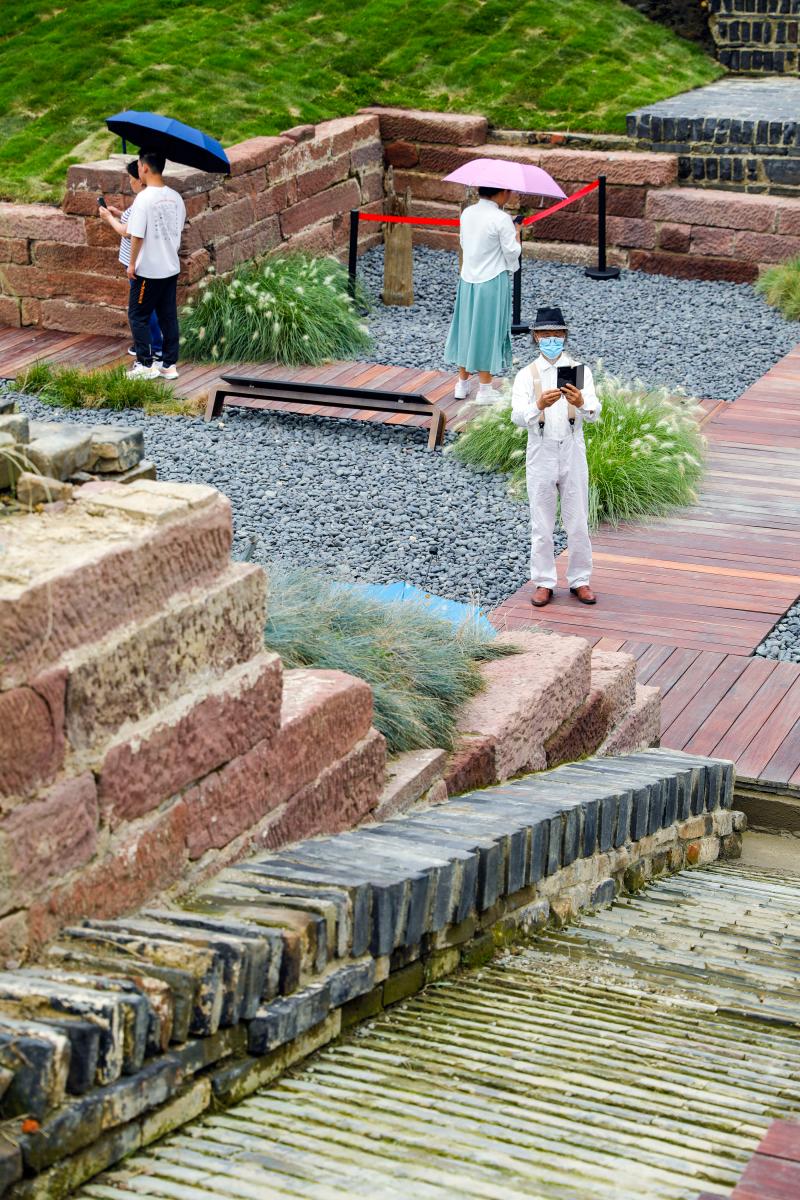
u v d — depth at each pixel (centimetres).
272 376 1539
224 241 1670
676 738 898
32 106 1900
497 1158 334
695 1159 339
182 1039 371
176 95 1922
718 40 2195
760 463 1317
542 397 996
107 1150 339
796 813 865
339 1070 411
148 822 426
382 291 1853
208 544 443
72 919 397
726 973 547
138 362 1523
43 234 1652
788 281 1778
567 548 1101
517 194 1973
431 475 1295
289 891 446
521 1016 470
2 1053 327
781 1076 418
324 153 1864
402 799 582
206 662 447
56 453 452
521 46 2130
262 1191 317
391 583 1067
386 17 2159
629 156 1923
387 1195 308
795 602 1066
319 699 520
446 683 681
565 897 617
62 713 384
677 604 1059
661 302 1817
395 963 477
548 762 729
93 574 391
